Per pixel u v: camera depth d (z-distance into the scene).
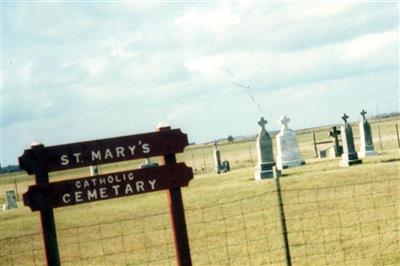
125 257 14.20
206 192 23.14
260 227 15.15
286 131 30.75
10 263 15.45
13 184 86.12
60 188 7.30
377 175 20.56
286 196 18.89
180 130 7.86
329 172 23.16
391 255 10.96
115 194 7.52
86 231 18.67
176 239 7.77
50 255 7.24
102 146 7.54
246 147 125.44
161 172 7.71
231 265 11.97
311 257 11.59
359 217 14.52
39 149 7.27
